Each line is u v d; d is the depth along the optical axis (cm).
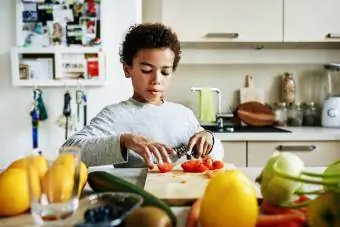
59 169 52
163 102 130
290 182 49
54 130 187
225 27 216
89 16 182
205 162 90
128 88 187
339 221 41
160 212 44
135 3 185
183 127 126
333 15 216
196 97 248
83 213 49
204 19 215
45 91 186
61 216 49
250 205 44
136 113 122
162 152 90
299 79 249
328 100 230
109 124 119
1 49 183
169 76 120
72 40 182
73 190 52
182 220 54
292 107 244
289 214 48
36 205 50
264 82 250
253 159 200
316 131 206
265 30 216
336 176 46
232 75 249
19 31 180
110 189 60
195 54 235
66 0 180
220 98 249
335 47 237
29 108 186
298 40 217
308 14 216
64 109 183
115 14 184
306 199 54
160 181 75
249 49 236
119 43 185
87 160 95
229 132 202
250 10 215
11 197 53
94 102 187
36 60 181
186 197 62
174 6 215
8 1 181
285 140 198
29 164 51
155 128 122
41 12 180
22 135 187
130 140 93
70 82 183
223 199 43
